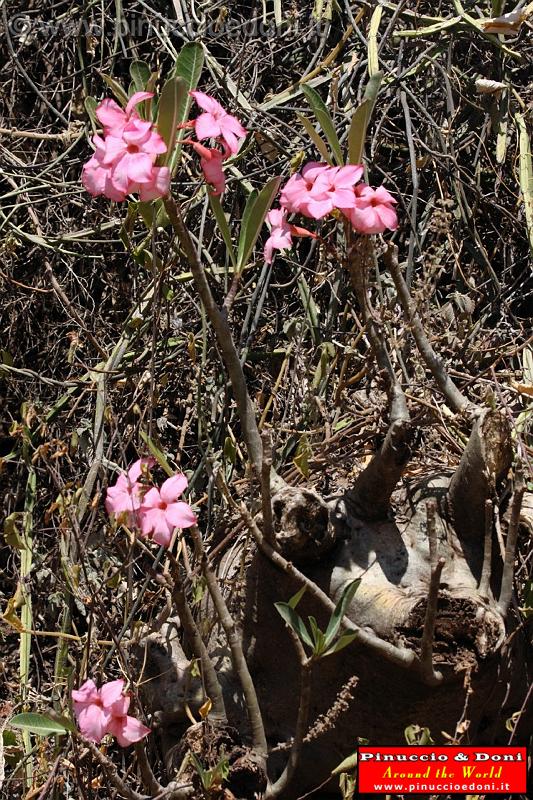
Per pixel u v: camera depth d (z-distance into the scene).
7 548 2.48
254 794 1.92
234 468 2.33
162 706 2.00
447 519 1.96
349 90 2.52
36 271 2.62
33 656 2.26
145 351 2.38
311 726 1.95
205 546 2.17
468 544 1.95
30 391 2.50
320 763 1.95
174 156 1.83
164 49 2.65
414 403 2.17
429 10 2.67
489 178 2.65
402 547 1.93
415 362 2.22
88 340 2.48
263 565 1.94
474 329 2.34
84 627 2.31
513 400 2.25
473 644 1.84
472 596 1.88
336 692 1.93
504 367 2.43
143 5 2.60
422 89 2.62
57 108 2.78
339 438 2.18
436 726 1.91
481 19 2.49
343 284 2.44
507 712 1.97
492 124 2.53
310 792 1.90
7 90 2.79
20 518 2.38
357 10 2.63
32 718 1.82
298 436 2.27
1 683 2.33
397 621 1.85
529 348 2.36
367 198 1.82
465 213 2.49
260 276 2.40
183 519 1.83
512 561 1.89
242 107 2.49
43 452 2.10
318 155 2.48
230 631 1.94
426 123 2.57
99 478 2.26
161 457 1.90
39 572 2.36
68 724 1.82
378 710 1.90
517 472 1.87
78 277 2.57
